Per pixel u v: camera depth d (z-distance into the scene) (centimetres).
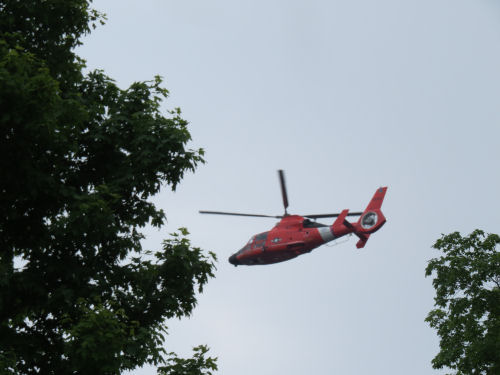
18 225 3956
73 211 3959
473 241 8050
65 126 3900
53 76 4641
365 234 9806
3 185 3672
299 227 9825
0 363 3738
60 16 4772
